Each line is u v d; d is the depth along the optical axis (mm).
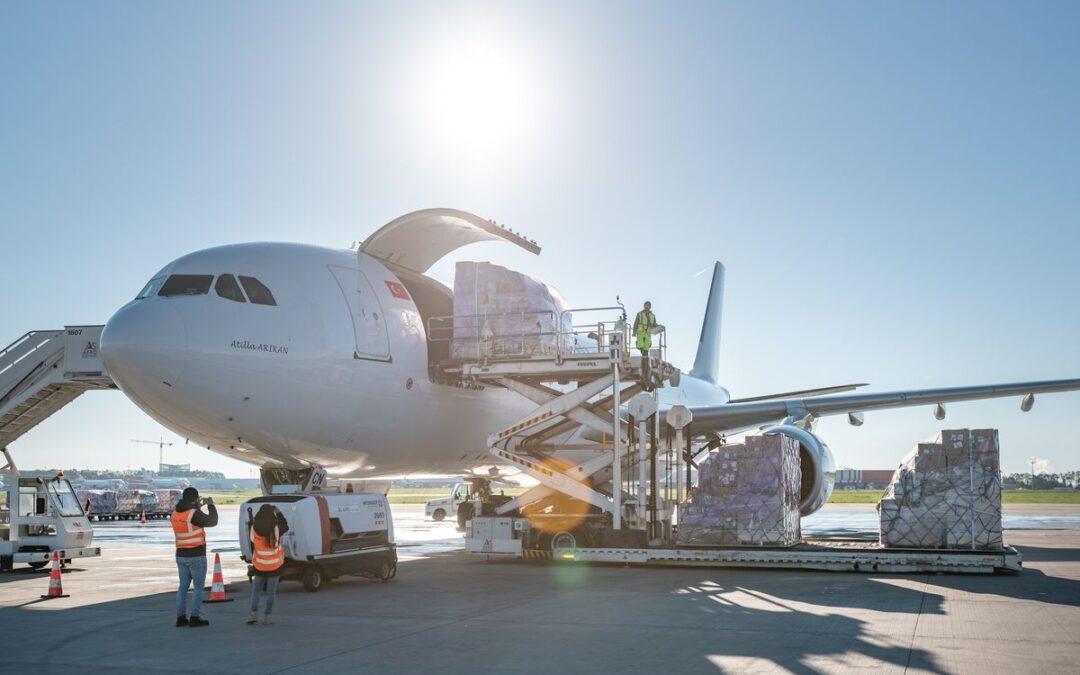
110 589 13172
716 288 35531
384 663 7352
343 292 14727
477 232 17828
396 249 17125
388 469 17109
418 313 16438
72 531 16703
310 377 13789
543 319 16844
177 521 9539
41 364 22062
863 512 50031
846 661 7117
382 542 13820
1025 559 16734
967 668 6836
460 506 25750
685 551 14898
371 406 14945
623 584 12781
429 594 11969
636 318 16234
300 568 12422
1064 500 88438
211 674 7051
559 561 15953
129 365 12477
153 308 12828
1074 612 9695
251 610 9547
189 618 9688
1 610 10867
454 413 17234
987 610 9859
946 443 15266
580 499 16344
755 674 6680
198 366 12664
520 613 9984
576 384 20328
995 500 14781
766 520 15547
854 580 13023
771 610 9977
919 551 14078
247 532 12906
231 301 13344
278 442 14102
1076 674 6633
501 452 17000
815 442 18531
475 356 16359
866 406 21812
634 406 16031
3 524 17828
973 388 21266
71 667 7363
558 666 7090
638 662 7184
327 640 8461
